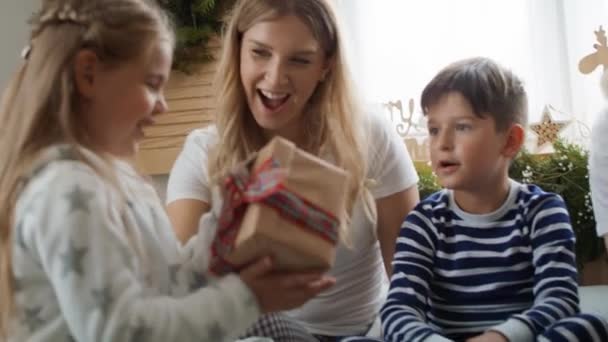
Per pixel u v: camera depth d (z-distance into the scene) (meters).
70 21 0.83
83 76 0.81
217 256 0.79
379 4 1.88
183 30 1.79
